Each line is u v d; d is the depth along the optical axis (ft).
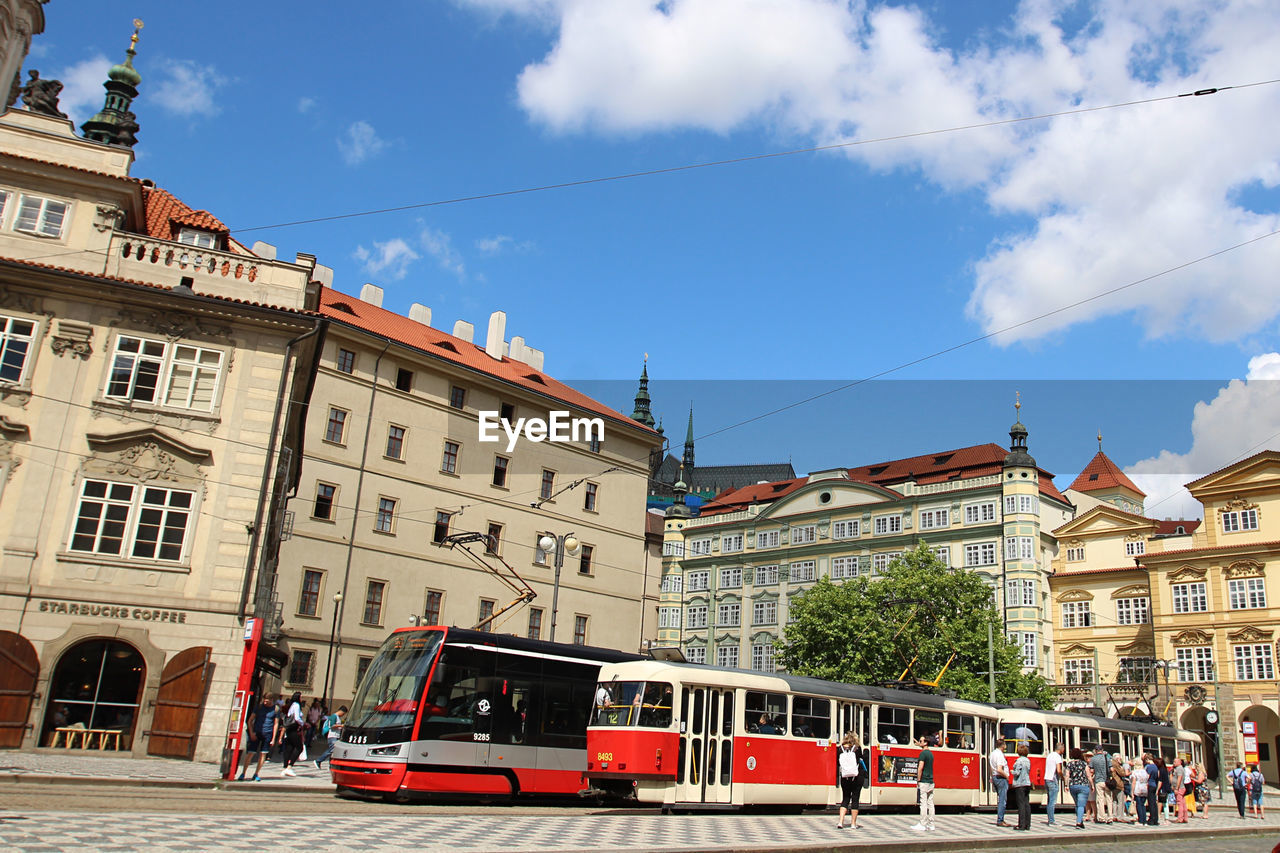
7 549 82.89
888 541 257.96
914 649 181.37
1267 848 77.30
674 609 302.25
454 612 167.12
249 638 73.97
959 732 97.81
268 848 39.70
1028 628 224.33
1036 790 104.17
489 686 72.95
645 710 72.79
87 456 86.69
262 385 93.15
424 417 168.96
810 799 81.61
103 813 46.24
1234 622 188.55
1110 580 219.41
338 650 151.23
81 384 87.97
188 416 90.22
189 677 84.58
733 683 78.28
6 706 79.46
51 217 92.12
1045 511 241.14
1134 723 122.83
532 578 179.11
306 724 110.22
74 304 89.35
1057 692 199.62
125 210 96.94
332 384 157.17
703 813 74.59
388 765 67.36
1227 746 183.93
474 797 72.23
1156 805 96.02
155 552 87.15
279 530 115.34
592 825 59.21
